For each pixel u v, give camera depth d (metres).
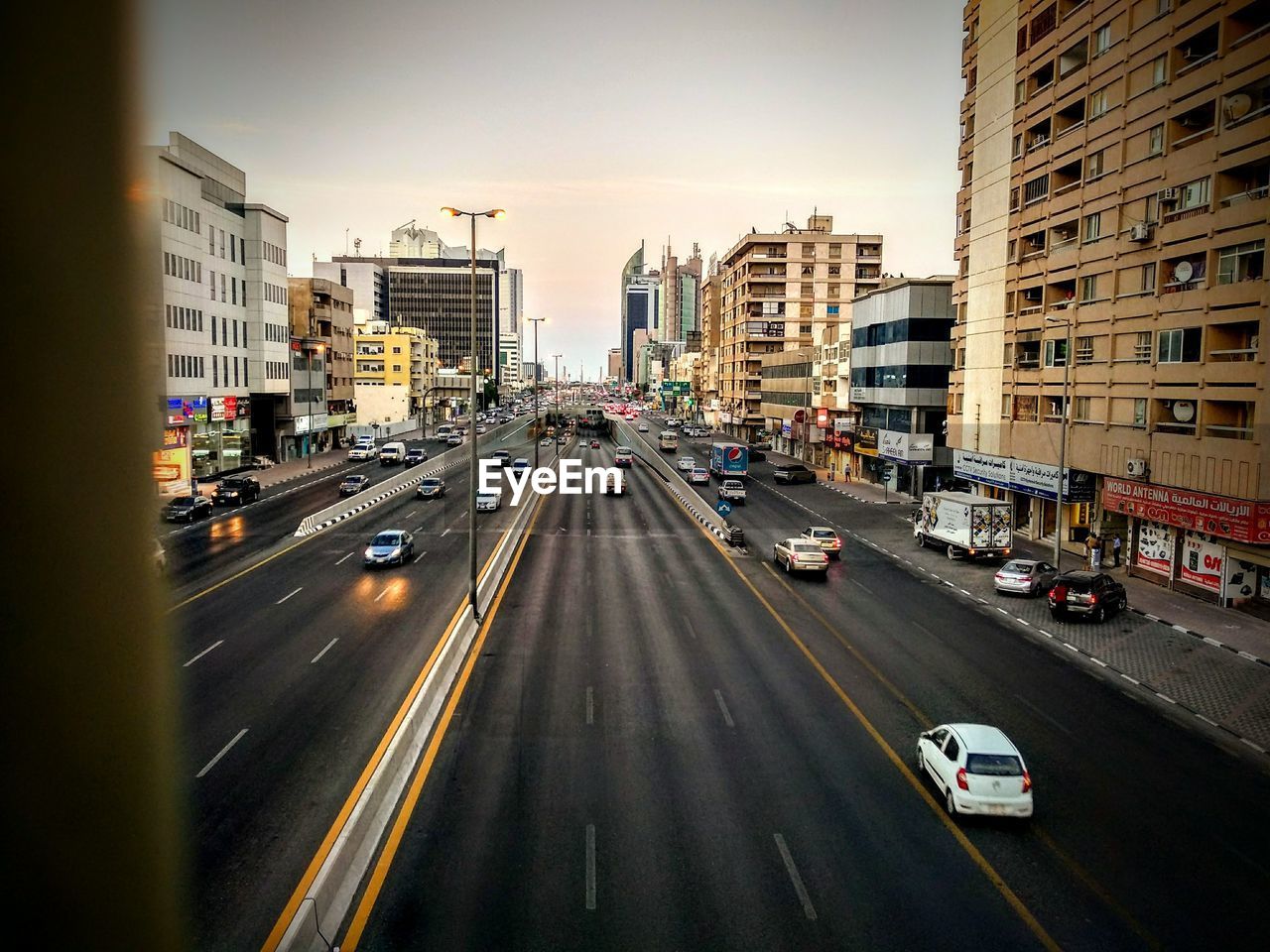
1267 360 27.00
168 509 46.47
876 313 66.62
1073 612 28.28
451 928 10.99
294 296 93.00
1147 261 33.22
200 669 21.53
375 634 25.08
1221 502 28.28
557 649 24.05
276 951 9.47
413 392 140.50
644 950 10.62
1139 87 33.78
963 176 51.34
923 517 43.84
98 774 5.41
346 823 12.91
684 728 18.25
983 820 14.31
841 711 19.47
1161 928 11.28
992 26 46.69
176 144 58.94
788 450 96.56
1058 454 39.34
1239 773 16.67
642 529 47.94
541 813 14.25
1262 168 28.45
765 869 12.62
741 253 114.44
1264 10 28.44
